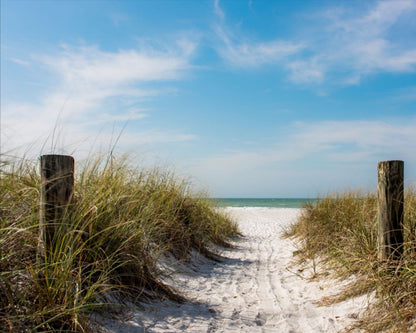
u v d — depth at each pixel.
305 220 9.17
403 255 3.89
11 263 3.03
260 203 60.56
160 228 6.05
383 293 3.62
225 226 11.22
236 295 5.20
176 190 7.49
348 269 4.79
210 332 3.70
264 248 9.93
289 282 5.89
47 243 3.20
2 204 3.14
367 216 5.62
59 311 2.83
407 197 5.61
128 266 4.20
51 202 3.26
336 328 3.70
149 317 3.74
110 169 4.71
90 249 3.64
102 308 3.45
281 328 3.96
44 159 3.29
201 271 6.54
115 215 4.48
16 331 2.53
